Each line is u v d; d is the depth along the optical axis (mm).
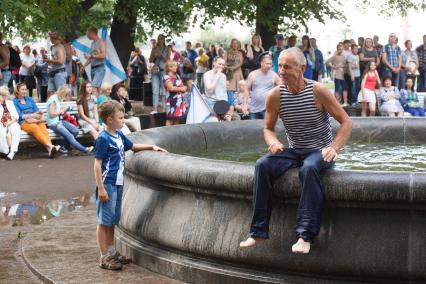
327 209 5215
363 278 5188
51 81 18375
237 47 19203
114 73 17531
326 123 5395
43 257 6695
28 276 6352
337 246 5184
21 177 11844
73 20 23031
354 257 5145
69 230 7750
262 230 5230
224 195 5598
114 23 23016
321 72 21438
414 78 21797
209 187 5629
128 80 26094
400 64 21578
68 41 22969
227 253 5543
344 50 21531
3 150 13750
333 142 5223
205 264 5723
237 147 9109
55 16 22062
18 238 7750
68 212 8766
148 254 6164
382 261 5105
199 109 13812
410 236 5082
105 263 6254
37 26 23109
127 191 6730
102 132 6172
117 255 6332
